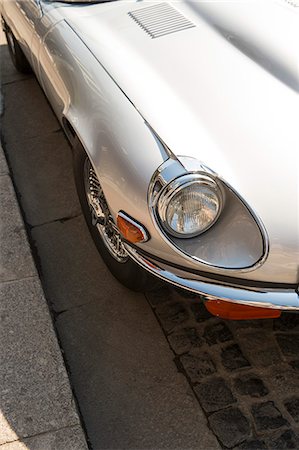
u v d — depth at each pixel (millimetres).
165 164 1778
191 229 1787
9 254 2734
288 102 1959
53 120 3822
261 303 1802
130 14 2492
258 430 2053
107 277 2670
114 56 2223
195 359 2295
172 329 2412
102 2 2633
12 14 3195
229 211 1787
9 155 3562
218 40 2252
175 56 2180
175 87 2043
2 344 2318
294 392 2164
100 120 2039
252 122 1892
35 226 3018
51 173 3377
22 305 2475
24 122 3840
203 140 1849
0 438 2008
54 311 2541
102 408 2166
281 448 1996
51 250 2857
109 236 2441
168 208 1754
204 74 2078
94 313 2512
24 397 2129
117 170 1910
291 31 2213
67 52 2377
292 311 1827
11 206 3018
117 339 2398
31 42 2848
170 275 1879
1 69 4469
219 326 2408
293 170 1784
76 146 2420
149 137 1873
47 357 2260
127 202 1882
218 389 2188
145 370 2275
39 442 1992
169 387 2211
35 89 4168
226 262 1788
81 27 2457
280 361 2270
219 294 1820
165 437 2061
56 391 2143
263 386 2188
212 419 2098
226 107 1945
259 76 2061
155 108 1958
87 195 2529
